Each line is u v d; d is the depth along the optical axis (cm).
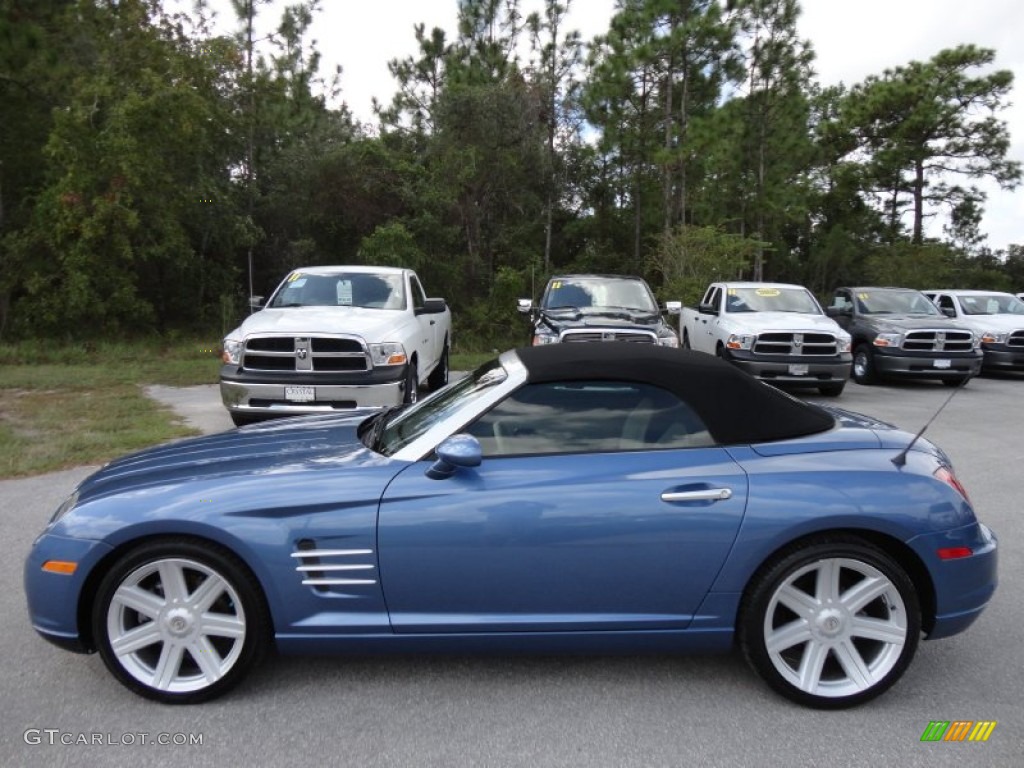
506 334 2089
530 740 297
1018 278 4347
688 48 2141
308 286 981
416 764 281
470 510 316
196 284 2012
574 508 316
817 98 3572
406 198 2227
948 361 1327
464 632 322
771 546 315
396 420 400
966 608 327
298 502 318
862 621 321
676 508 316
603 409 343
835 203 3591
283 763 281
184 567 321
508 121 2169
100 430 858
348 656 355
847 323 1496
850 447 340
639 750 290
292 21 2403
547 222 2531
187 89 1628
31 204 1778
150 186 1653
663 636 324
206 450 385
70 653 368
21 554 489
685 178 2427
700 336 1396
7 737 298
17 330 1677
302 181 2219
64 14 1592
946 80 3431
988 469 741
